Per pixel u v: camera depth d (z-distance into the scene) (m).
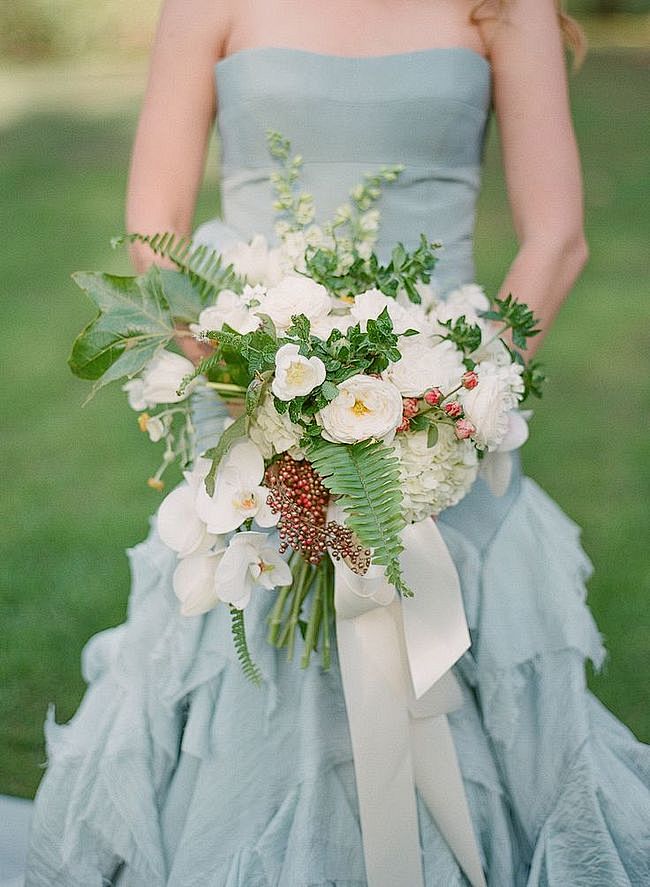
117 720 2.32
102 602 4.07
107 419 5.79
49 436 5.60
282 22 2.33
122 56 14.90
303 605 2.27
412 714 2.20
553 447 5.40
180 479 5.14
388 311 1.95
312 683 2.25
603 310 7.13
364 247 2.14
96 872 2.30
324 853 2.21
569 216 2.32
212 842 2.23
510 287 2.27
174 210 2.36
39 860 2.35
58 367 6.44
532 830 2.31
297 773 2.22
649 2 17.22
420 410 1.92
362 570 1.96
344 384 1.85
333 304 2.02
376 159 2.33
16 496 4.99
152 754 2.29
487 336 2.13
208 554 1.99
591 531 4.60
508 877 2.28
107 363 2.04
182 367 2.05
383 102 2.30
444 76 2.31
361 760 2.17
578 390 6.04
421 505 1.95
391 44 2.32
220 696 2.27
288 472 1.95
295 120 2.31
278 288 1.97
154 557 2.39
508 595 2.31
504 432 1.93
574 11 17.53
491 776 2.30
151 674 2.31
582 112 11.80
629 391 6.02
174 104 2.37
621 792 2.32
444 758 2.23
